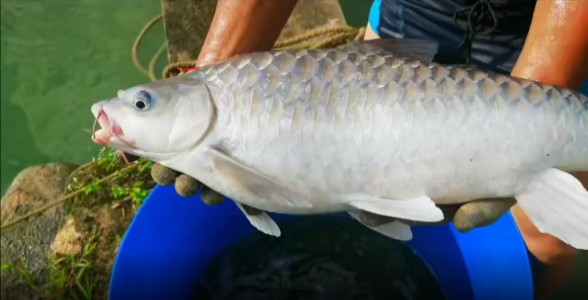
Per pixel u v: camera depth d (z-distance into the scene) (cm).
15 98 274
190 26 209
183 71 114
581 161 96
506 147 93
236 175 93
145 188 200
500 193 96
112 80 272
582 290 163
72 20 300
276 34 135
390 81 92
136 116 94
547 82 115
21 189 210
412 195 95
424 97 92
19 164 250
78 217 193
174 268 141
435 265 149
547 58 115
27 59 283
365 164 93
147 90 94
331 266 153
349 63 94
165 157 97
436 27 171
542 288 165
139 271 133
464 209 98
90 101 269
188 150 95
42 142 257
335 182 94
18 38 294
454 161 92
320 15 224
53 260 185
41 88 276
